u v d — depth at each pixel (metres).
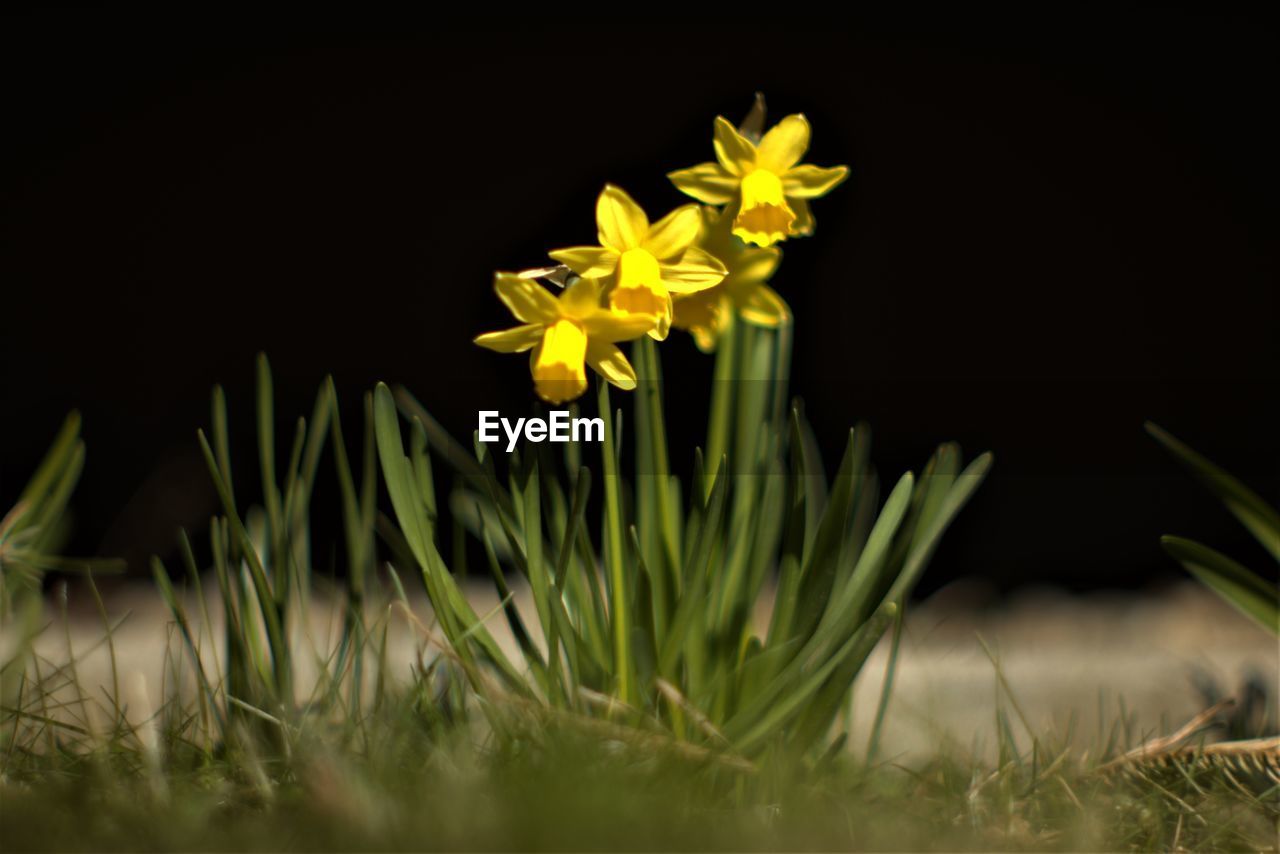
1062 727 1.50
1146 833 1.31
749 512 1.37
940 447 1.37
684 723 1.34
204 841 1.26
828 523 1.33
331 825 1.26
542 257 3.28
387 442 1.33
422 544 1.33
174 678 1.35
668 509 1.36
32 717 1.32
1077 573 3.25
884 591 1.33
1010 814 1.31
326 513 2.34
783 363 1.39
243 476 3.02
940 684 1.55
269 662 1.38
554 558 1.41
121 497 3.09
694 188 1.36
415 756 1.31
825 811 1.30
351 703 1.35
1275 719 1.43
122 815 1.27
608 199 1.33
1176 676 1.63
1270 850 1.29
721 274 1.33
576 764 1.28
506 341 1.32
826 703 1.32
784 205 1.35
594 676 1.34
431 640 1.31
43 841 1.25
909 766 1.40
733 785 1.33
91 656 1.64
